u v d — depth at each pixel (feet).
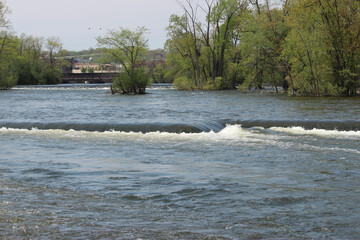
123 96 172.76
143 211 21.71
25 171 31.99
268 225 19.52
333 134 53.31
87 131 57.31
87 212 21.43
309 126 58.75
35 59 390.83
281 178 29.40
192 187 26.76
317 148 42.80
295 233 18.49
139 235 18.16
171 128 56.24
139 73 192.24
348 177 29.68
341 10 142.41
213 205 22.80
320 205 22.68
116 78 193.36
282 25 164.25
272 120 61.77
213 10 222.69
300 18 143.23
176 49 242.17
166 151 41.86
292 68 151.43
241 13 218.38
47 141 48.96
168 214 21.22
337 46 141.79
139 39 213.87
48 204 22.81
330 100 122.83
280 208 22.21
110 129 57.57
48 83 384.47
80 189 26.30
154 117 81.35
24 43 384.47
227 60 232.94
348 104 106.52
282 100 127.34
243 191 25.76
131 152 41.39
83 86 313.12
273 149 42.39
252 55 176.86
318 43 140.36
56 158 38.22
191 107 107.76
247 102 123.03
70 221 19.94
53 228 18.95
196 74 249.96
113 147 44.55
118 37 212.64
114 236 18.02
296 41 143.43
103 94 192.65
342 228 19.13
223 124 63.52
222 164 34.94
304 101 120.47
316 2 142.20
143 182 28.25
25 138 51.29
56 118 81.61
